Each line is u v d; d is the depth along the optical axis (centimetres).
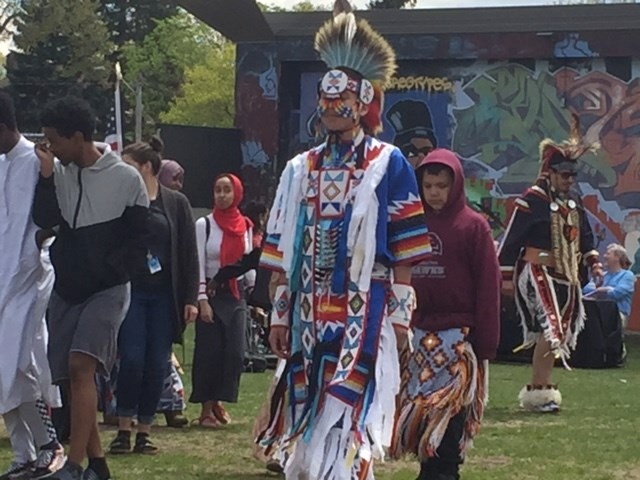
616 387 1242
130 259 611
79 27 5103
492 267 626
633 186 2206
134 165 761
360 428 505
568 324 1029
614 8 2180
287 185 534
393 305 523
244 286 935
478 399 632
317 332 521
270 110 2300
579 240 1052
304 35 2278
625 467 748
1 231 625
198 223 885
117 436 773
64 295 610
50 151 614
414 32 2225
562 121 2222
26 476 652
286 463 521
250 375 1280
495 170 2244
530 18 2198
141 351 760
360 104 529
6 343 626
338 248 517
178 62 6706
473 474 714
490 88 2238
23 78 4966
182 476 695
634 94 2197
